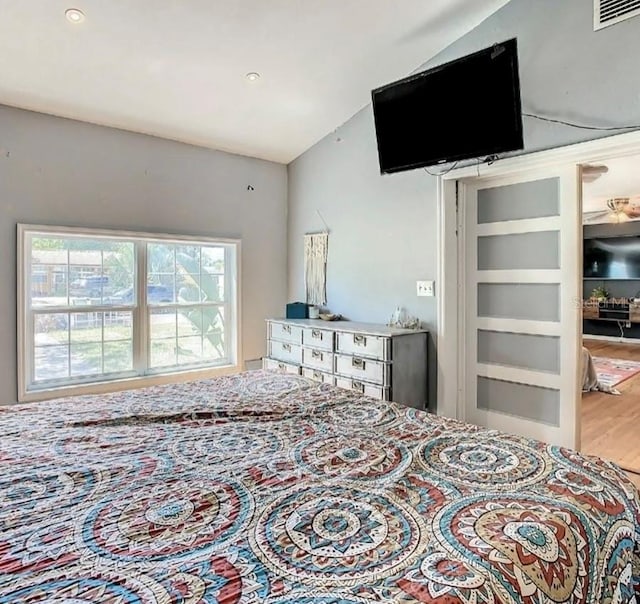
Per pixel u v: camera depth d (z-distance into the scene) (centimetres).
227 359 449
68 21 255
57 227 343
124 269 384
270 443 147
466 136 283
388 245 379
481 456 137
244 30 278
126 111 351
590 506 109
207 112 367
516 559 88
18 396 331
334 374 361
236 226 445
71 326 360
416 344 339
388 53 317
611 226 893
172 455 138
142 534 95
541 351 308
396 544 92
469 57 267
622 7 247
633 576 110
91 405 188
